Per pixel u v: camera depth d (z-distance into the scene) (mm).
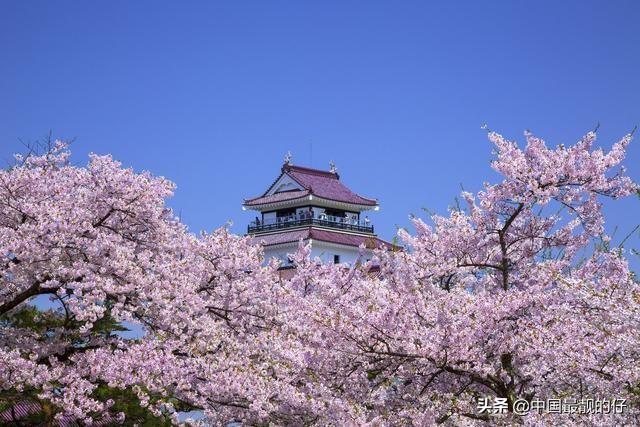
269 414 15242
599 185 14133
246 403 15414
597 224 15047
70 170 15703
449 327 12102
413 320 12562
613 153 14094
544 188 14281
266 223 72312
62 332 15062
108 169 15062
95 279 13836
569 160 14039
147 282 14508
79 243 13828
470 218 15133
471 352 12211
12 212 14586
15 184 14492
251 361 15531
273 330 15820
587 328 11758
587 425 10922
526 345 12250
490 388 13188
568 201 14562
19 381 13414
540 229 15398
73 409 13359
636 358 11055
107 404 14984
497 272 15766
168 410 15281
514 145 14578
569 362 11266
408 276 13422
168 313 14570
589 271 14430
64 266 14008
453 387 13742
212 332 15312
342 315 12820
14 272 13828
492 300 12648
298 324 15953
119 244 15172
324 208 71188
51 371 13797
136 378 13773
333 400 12812
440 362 12383
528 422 11211
